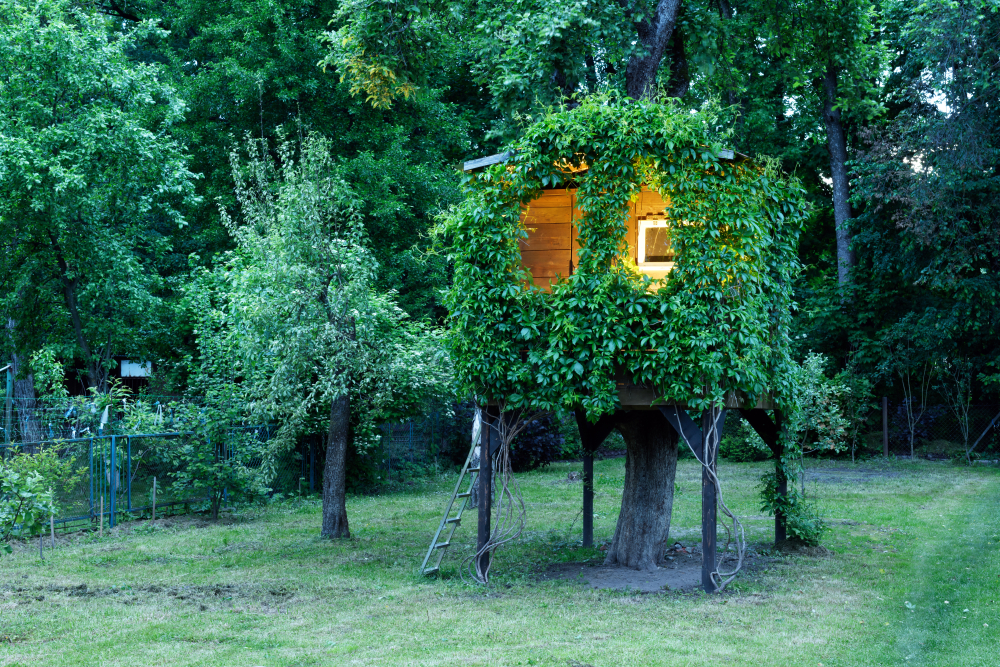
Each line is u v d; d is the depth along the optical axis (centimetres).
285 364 1369
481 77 1480
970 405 2805
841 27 1620
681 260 1041
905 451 2905
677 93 1491
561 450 2755
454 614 925
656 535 1220
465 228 1124
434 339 1581
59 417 1952
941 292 2838
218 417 1708
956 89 2352
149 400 2009
